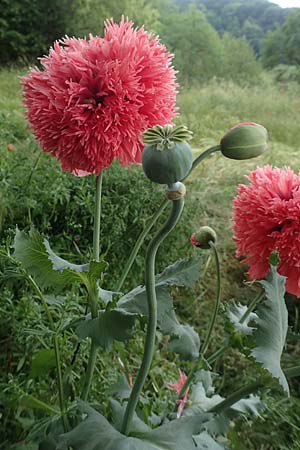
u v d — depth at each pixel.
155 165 0.65
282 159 3.55
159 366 1.79
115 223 2.00
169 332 1.04
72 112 0.92
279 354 0.79
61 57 0.97
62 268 0.90
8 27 9.12
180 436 0.85
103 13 9.99
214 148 0.80
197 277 0.98
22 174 2.08
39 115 0.98
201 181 2.93
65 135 0.95
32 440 1.22
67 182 2.05
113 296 0.92
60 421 1.12
